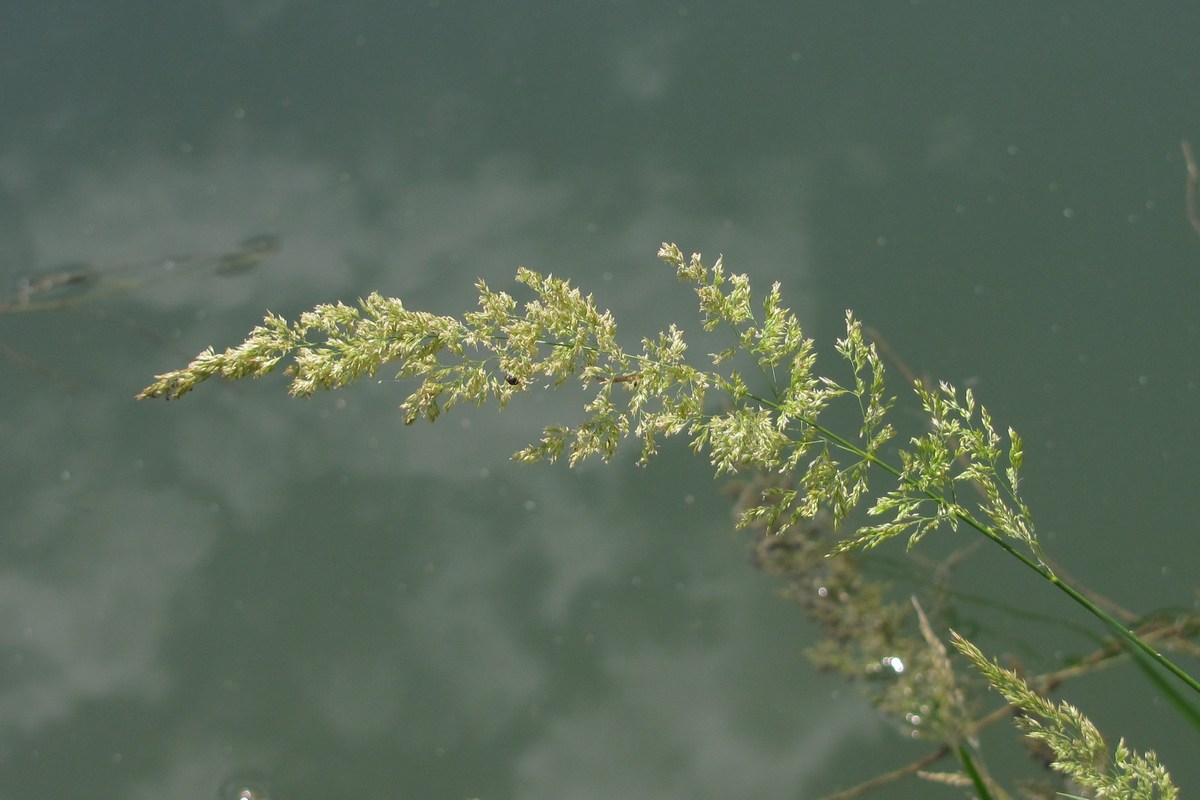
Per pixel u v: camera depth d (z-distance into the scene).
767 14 6.63
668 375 1.46
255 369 1.37
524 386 1.44
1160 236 4.97
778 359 1.48
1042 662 3.50
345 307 1.40
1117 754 1.35
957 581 3.82
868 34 6.40
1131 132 5.50
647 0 6.82
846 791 3.42
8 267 5.40
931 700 3.39
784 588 4.03
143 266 5.35
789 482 4.09
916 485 1.47
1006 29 6.29
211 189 5.86
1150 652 1.41
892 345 4.66
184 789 3.82
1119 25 6.16
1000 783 3.17
